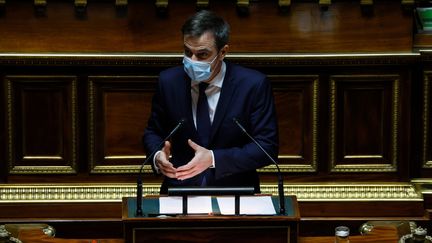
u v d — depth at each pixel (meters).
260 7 20.12
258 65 20.20
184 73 15.62
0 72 20.25
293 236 13.35
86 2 19.91
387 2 20.20
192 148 15.34
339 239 14.12
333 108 20.58
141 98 20.52
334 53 20.30
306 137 20.70
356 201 20.56
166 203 13.88
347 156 20.81
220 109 15.40
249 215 13.33
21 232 14.70
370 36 20.33
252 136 15.42
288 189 20.72
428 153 20.94
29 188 20.55
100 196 20.53
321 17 20.22
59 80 20.33
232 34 20.20
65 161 20.69
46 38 20.11
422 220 20.52
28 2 19.98
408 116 20.66
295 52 20.31
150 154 15.27
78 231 20.47
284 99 20.58
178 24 20.11
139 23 20.09
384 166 20.86
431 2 21.42
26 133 20.56
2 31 20.06
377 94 20.66
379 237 14.55
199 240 13.33
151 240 13.28
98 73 20.31
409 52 20.36
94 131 20.56
